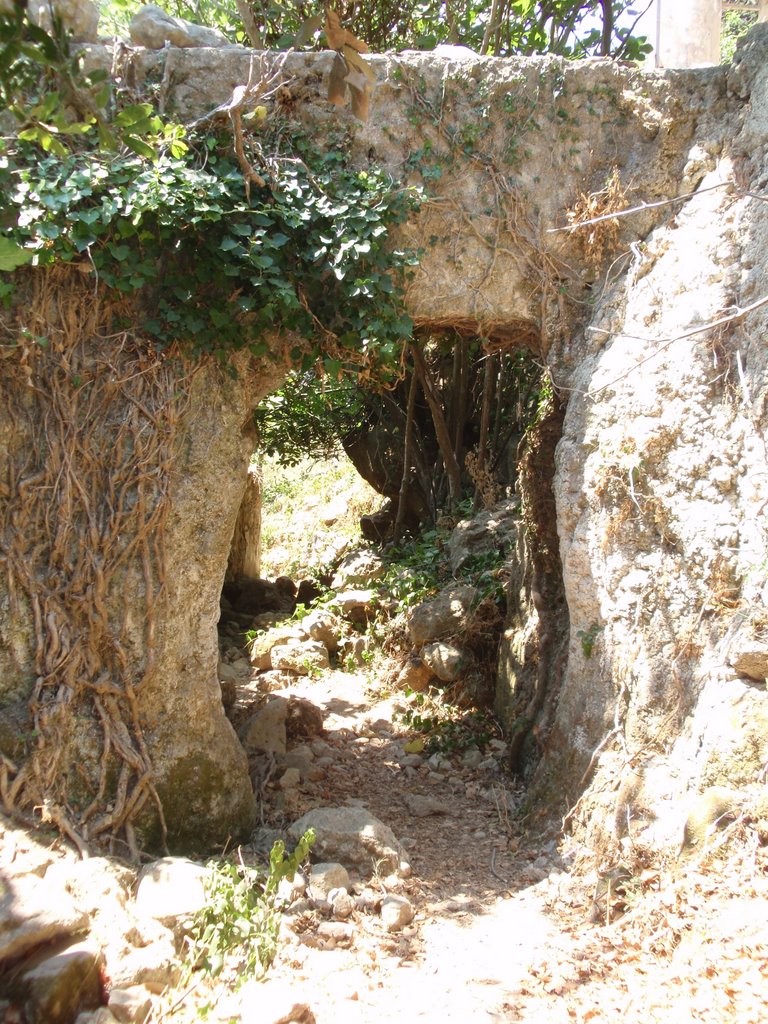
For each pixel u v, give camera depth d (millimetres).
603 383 5184
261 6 7125
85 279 4676
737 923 3809
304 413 13023
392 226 5234
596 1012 3539
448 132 5242
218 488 5082
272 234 4848
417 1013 3609
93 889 3953
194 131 4754
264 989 3611
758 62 5051
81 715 4660
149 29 5043
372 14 8750
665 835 4500
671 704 4816
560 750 5418
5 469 4543
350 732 7383
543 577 6438
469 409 11789
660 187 5285
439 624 8180
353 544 13047
